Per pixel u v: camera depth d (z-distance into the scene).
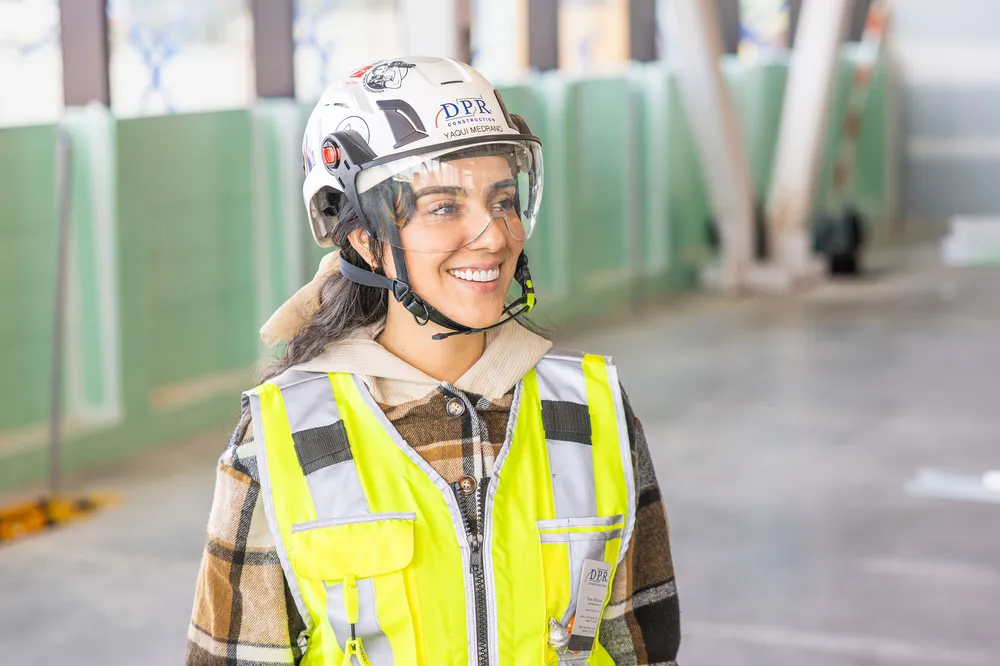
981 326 8.70
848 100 13.66
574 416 1.35
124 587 4.18
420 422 1.30
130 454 5.78
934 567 4.29
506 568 1.27
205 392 6.25
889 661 3.55
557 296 8.84
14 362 5.43
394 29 7.39
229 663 1.29
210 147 6.28
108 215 5.62
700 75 9.59
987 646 3.66
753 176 11.68
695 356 7.93
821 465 5.53
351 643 1.24
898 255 12.29
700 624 3.83
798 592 4.08
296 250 6.59
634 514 1.35
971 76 14.32
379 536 1.24
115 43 5.78
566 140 8.79
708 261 10.59
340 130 1.28
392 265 1.29
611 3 9.84
